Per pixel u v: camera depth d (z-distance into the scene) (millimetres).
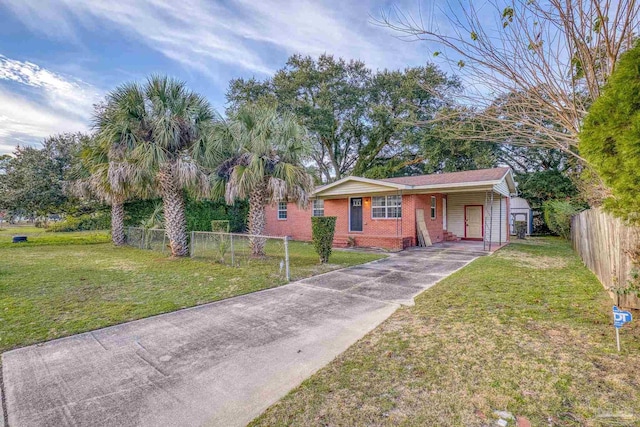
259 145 9164
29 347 3561
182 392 2641
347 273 7539
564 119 3174
